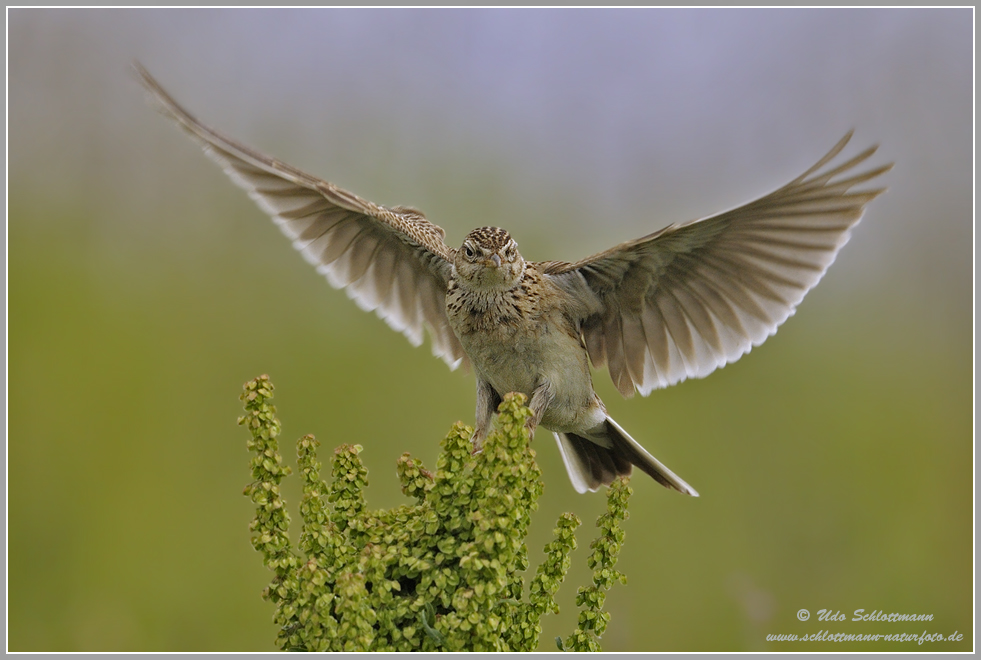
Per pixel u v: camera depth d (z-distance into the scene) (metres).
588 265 9.62
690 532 15.11
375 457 15.53
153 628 13.88
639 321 9.95
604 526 6.70
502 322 9.71
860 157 7.91
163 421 15.61
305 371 16.16
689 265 9.39
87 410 15.39
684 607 14.24
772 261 9.07
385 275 10.74
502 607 6.45
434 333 10.94
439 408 15.91
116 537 14.53
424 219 11.97
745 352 9.43
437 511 6.44
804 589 14.77
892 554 15.06
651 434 16.12
